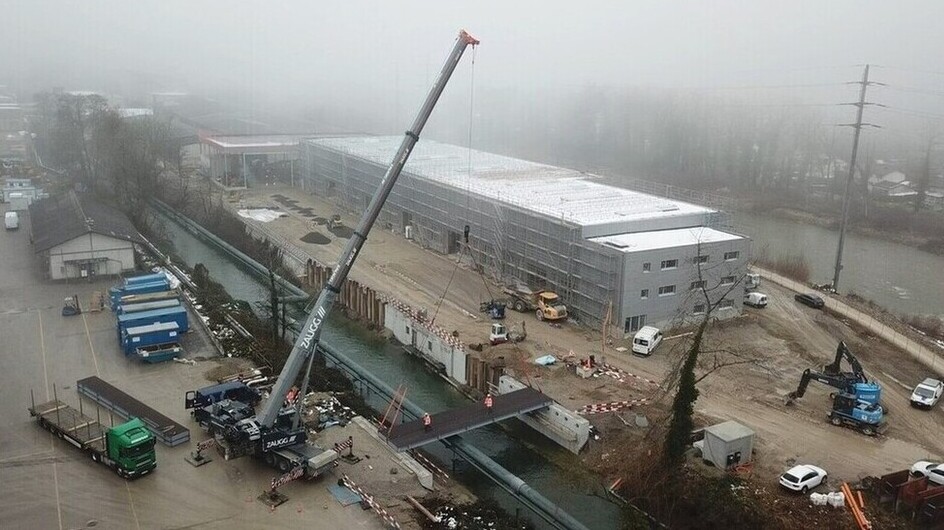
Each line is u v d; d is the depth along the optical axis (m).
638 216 57.53
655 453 32.97
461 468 35.94
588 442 37.03
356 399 41.62
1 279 59.59
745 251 54.41
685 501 30.58
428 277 63.94
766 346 49.62
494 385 42.84
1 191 93.50
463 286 61.66
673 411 31.91
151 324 46.06
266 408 32.94
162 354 44.28
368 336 53.41
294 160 108.50
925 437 37.50
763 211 111.19
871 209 107.62
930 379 42.53
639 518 30.58
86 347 46.25
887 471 33.88
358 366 46.28
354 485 31.92
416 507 30.88
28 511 29.22
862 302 62.91
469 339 49.56
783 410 40.09
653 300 51.22
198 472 32.62
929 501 29.84
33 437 35.06
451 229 70.38
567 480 34.62
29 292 56.62
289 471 32.19
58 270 59.28
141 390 40.41
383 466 33.75
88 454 33.59
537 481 34.78
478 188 68.62
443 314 54.69
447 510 31.05
